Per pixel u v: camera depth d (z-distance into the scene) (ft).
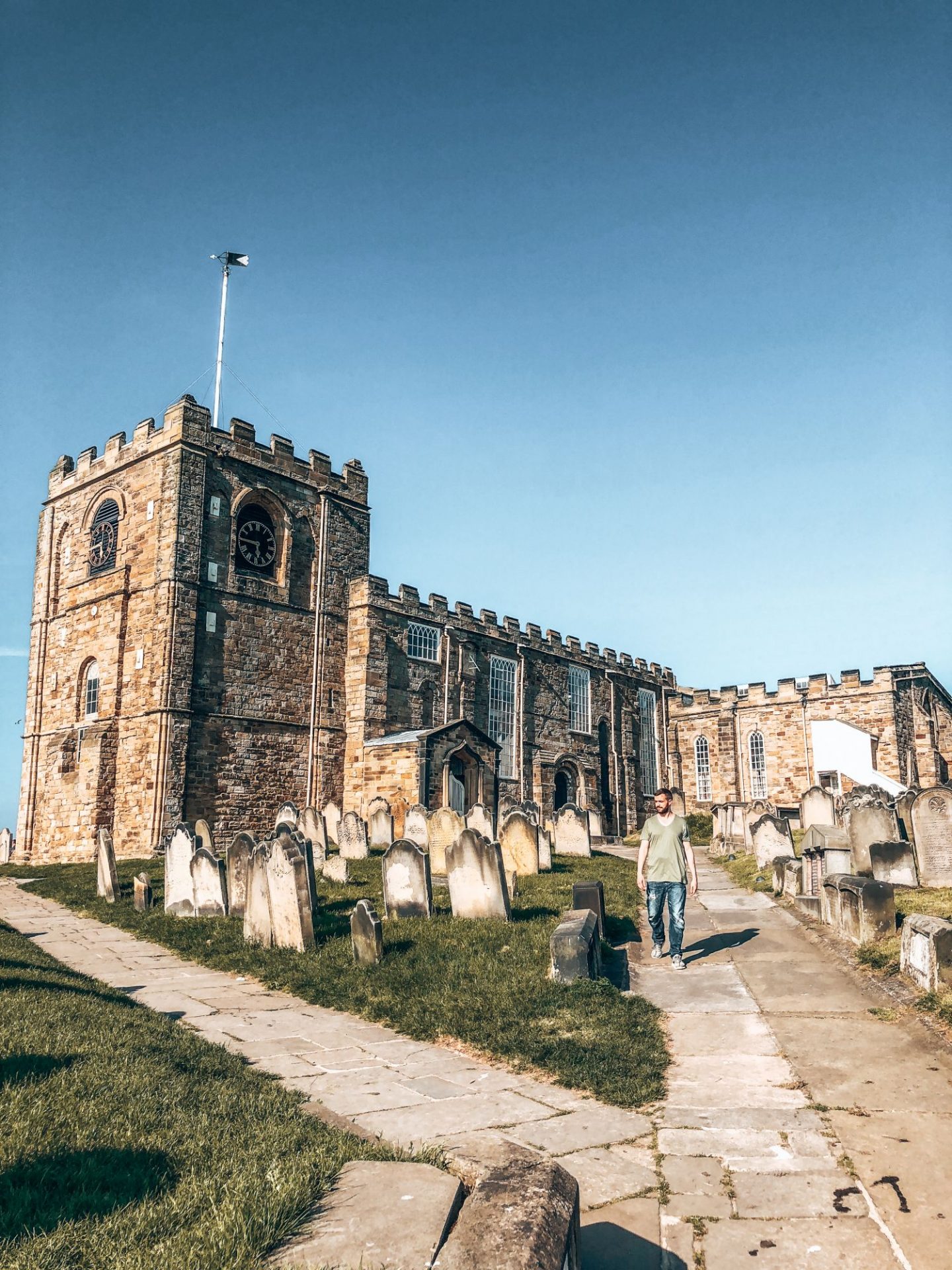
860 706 161.27
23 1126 16.38
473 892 44.45
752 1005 28.86
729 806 89.97
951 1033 23.40
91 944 48.11
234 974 39.29
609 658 172.35
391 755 112.98
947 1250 14.14
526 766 143.64
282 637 111.96
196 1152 15.72
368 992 33.24
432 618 129.18
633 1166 17.60
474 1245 10.35
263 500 112.68
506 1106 21.33
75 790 105.29
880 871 44.11
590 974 31.58
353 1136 17.72
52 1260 11.66
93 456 117.80
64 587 117.91
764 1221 15.26
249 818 104.22
